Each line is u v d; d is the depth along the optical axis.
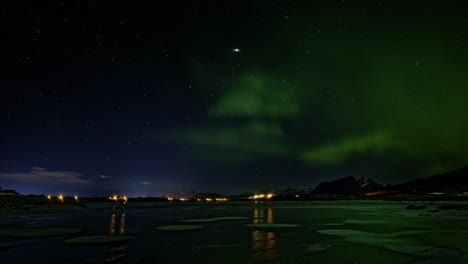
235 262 8.87
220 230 16.27
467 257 9.68
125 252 10.26
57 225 18.38
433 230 16.28
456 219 22.84
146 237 13.70
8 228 16.75
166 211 35.31
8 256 9.62
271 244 11.92
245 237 13.78
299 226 18.28
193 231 15.90
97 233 14.93
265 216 27.00
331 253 10.20
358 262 8.99
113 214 28.67
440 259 9.38
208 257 9.51
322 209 40.12
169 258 9.38
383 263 8.84
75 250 10.59
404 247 11.28
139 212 32.84
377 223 19.97
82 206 44.19
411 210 35.75
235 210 38.12
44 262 8.85
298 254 9.99
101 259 9.22
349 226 18.39
